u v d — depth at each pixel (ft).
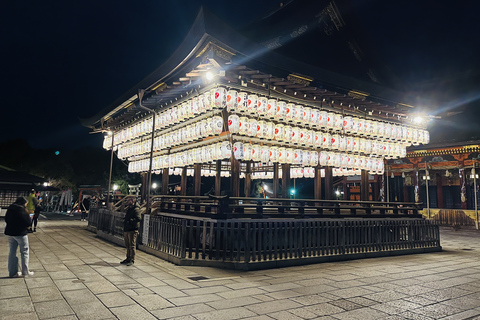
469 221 90.58
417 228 43.70
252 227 29.84
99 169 153.99
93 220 57.47
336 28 48.60
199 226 29.99
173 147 52.01
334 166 46.78
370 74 53.36
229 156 37.35
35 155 142.82
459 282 25.40
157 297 19.02
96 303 17.67
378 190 109.60
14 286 20.63
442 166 97.50
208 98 34.91
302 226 32.42
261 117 38.09
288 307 17.99
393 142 53.01
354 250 36.17
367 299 20.01
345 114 45.73
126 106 55.62
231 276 25.27
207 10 27.81
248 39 32.35
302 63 38.52
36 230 55.88
